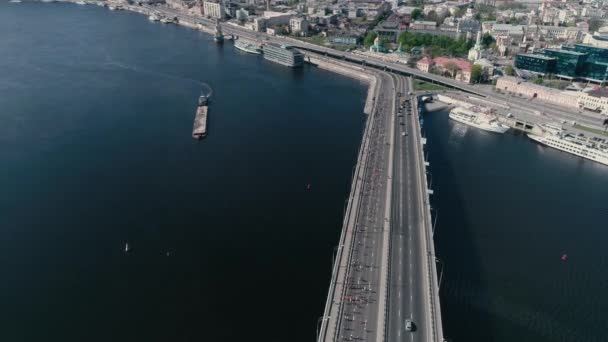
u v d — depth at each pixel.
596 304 187.25
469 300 186.75
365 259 191.38
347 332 155.62
